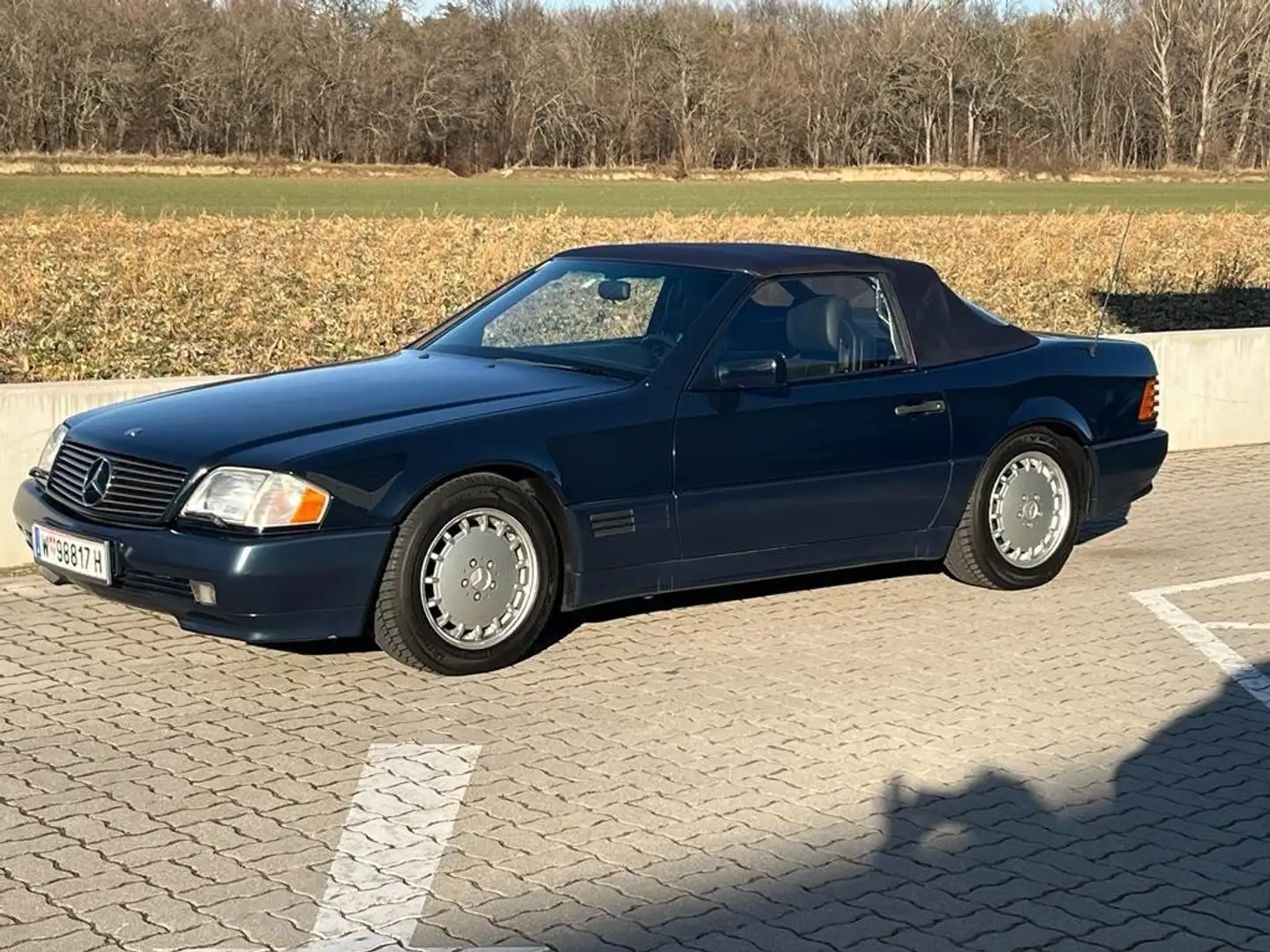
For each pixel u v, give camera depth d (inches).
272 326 705.6
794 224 1483.8
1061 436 297.9
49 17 3462.1
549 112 3828.7
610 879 165.8
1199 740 214.8
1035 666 246.8
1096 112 4018.2
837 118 3949.3
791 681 236.4
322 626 223.6
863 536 275.7
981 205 2331.4
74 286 820.6
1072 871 170.7
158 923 153.3
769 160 3954.2
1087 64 4018.2
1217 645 260.5
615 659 245.3
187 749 202.7
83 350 623.2
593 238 1263.5
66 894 159.5
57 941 148.9
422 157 3779.5
